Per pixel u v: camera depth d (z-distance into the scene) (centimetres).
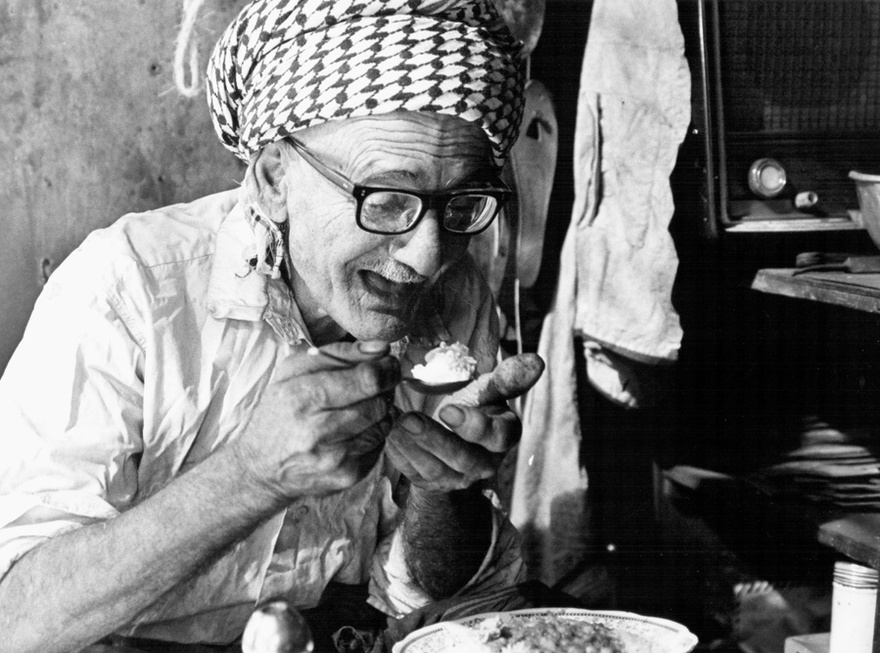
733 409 248
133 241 138
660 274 214
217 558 117
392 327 129
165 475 137
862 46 223
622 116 211
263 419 105
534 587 143
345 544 150
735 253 241
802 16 219
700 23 215
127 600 114
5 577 117
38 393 126
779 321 247
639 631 122
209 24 183
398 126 114
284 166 127
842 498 204
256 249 138
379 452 108
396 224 118
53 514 120
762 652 242
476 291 164
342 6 115
